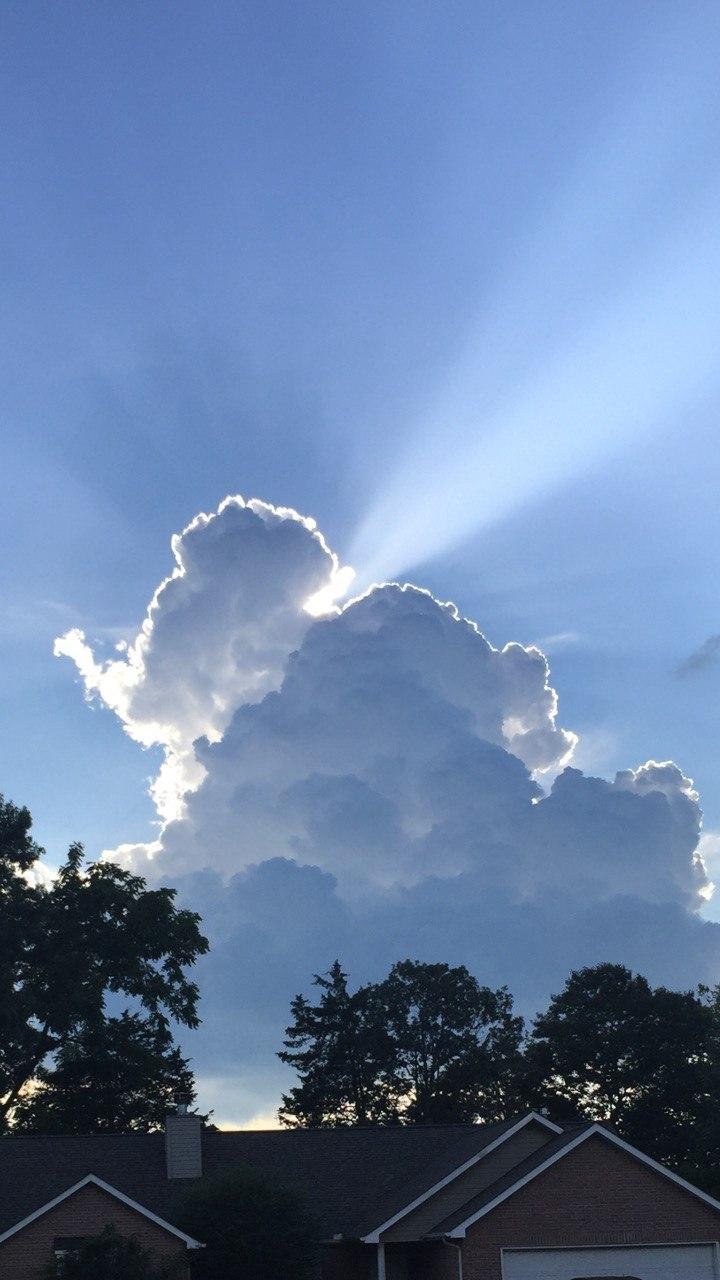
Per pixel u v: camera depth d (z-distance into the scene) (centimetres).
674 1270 3541
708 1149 6800
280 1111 9625
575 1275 3503
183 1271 3644
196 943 6856
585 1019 7888
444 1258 3591
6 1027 6356
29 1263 3628
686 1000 7925
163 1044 6912
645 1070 7756
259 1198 3838
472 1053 9400
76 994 6444
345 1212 4109
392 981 9844
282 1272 3725
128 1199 3722
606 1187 3578
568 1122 4044
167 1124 4297
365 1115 9506
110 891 6769
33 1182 4094
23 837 6900
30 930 6638
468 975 9788
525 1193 3547
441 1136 4544
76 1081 6794
